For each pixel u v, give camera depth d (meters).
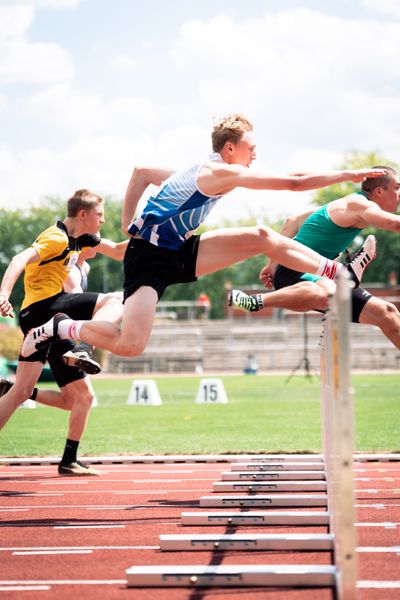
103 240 9.02
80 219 8.79
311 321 55.69
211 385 22.94
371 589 4.91
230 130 6.86
